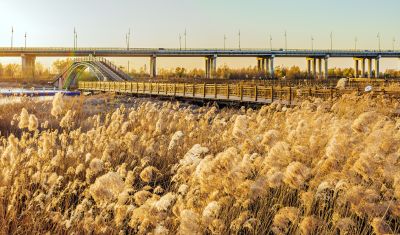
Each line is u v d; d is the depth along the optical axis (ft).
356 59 563.89
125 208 16.79
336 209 20.04
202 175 16.28
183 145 34.73
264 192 16.93
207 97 114.21
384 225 16.12
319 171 19.54
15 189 21.74
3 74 615.98
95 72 350.64
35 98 80.18
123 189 16.81
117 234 18.42
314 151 23.48
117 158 29.71
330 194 21.89
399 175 18.29
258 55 509.35
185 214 14.56
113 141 30.01
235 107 101.14
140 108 51.70
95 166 19.93
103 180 15.46
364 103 55.52
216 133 39.29
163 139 35.06
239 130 21.22
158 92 153.99
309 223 16.03
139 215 15.96
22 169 24.48
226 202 16.51
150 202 16.22
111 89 211.20
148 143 31.37
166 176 28.71
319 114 40.24
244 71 571.69
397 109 57.41
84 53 450.71
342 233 17.52
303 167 16.06
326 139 26.32
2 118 58.34
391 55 554.87
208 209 14.84
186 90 132.16
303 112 44.11
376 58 552.00
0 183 22.58
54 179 22.24
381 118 31.22
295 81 259.80
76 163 27.25
